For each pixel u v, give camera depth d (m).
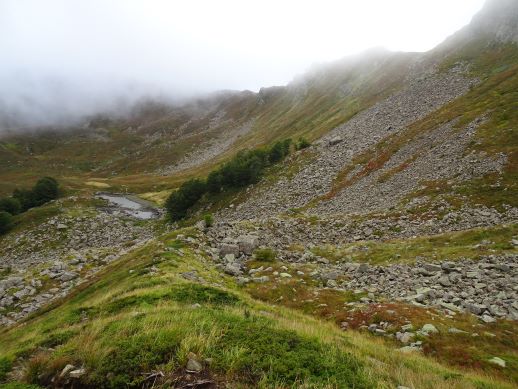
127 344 11.14
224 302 21.28
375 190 66.56
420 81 125.31
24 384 10.97
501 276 27.05
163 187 171.00
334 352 12.01
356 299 26.12
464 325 20.48
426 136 78.25
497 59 113.00
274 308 22.83
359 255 38.31
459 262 31.28
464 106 85.06
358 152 91.69
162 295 21.25
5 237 93.81
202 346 10.61
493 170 52.47
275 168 104.88
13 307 43.22
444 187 54.00
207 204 103.38
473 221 43.03
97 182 179.12
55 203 119.44
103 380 9.91
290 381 9.56
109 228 100.81
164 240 41.44
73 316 21.41
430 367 14.61
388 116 108.62
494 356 17.06
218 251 37.91
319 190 80.56
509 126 63.22
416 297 24.98
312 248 42.31
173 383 9.31
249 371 9.87
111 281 33.28
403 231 45.88
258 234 45.75
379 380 10.70
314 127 157.62
